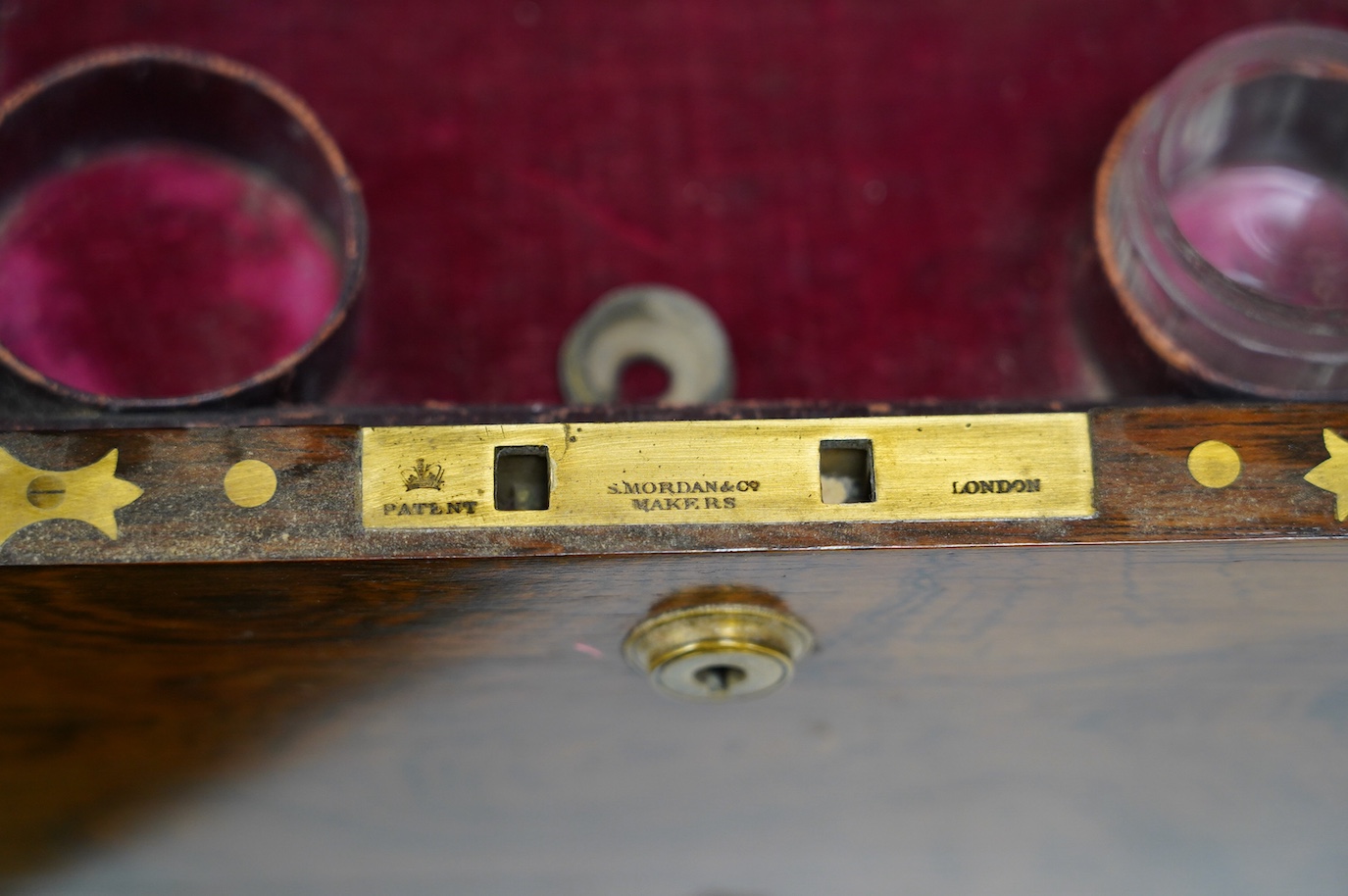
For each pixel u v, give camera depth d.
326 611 0.31
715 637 0.31
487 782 0.35
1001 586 0.30
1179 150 0.34
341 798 0.36
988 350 0.36
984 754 0.35
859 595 0.31
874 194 0.36
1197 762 0.35
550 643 0.32
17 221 0.34
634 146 0.37
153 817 0.36
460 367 0.36
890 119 0.37
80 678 0.32
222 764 0.34
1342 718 0.34
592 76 0.37
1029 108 0.37
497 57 0.37
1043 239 0.36
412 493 0.29
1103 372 0.34
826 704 0.34
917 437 0.30
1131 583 0.30
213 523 0.29
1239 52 0.33
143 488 0.29
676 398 0.34
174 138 0.35
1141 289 0.33
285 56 0.37
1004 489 0.29
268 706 0.33
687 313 0.34
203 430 0.29
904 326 0.36
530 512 0.29
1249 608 0.31
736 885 0.39
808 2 0.37
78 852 0.36
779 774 0.36
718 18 0.37
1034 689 0.33
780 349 0.36
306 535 0.29
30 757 0.34
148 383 0.34
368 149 0.36
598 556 0.29
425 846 0.37
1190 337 0.33
